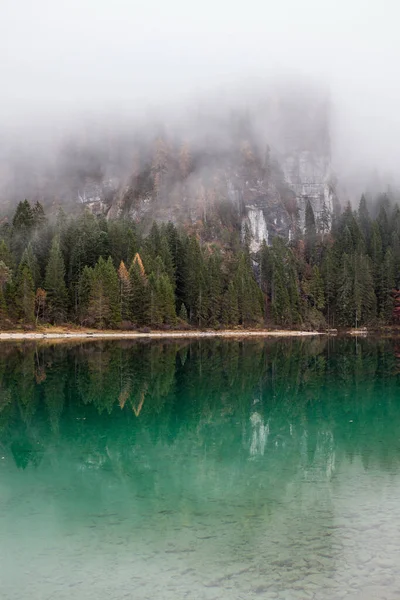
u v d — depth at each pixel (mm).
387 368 44188
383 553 9562
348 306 122750
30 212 123000
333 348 70750
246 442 19000
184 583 8633
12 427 21250
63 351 57406
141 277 99312
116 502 12555
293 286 129250
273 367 44562
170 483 14102
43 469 15484
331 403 27266
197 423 22359
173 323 102312
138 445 18484
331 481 14172
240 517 11500
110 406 26000
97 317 91875
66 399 27656
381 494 13000
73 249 104500
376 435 20047
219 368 43312
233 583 8570
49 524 11188
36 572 9102
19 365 42688
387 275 126562
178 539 10336
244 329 115375
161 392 30641
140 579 8773
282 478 14500
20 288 85938
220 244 185750
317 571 8938
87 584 8656
